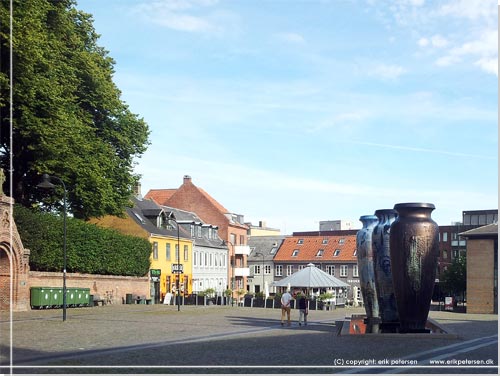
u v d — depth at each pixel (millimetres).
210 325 33125
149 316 41094
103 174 50219
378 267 28359
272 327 32688
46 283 47094
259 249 127438
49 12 46562
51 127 44156
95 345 21984
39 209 50719
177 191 106875
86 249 53375
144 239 66812
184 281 85625
